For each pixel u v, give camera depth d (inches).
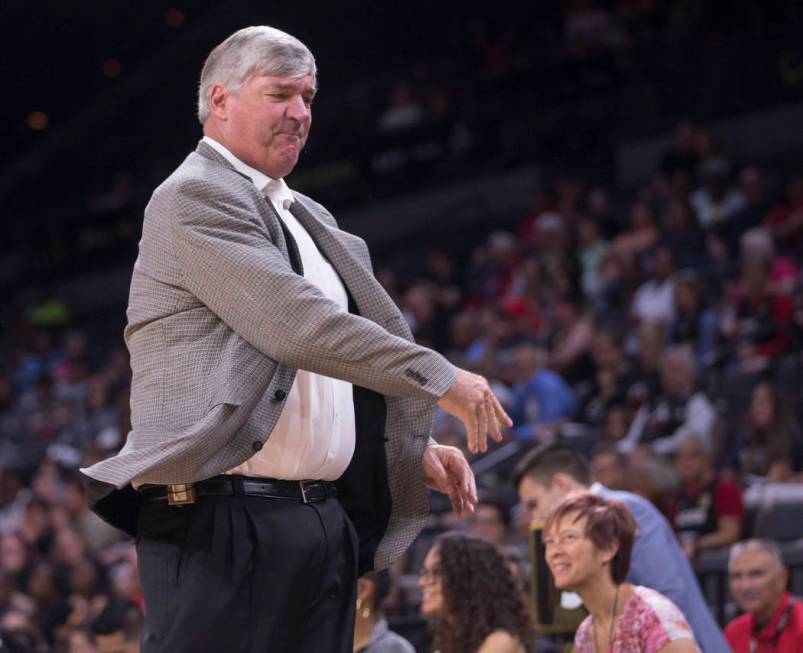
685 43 1549.0
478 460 840.3
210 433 240.2
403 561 674.8
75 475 1050.7
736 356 941.8
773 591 468.1
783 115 1451.8
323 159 1804.9
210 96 267.1
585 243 1268.5
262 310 246.1
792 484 720.3
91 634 602.2
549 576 435.2
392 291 1407.5
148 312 254.4
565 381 1023.6
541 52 1722.4
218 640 250.2
